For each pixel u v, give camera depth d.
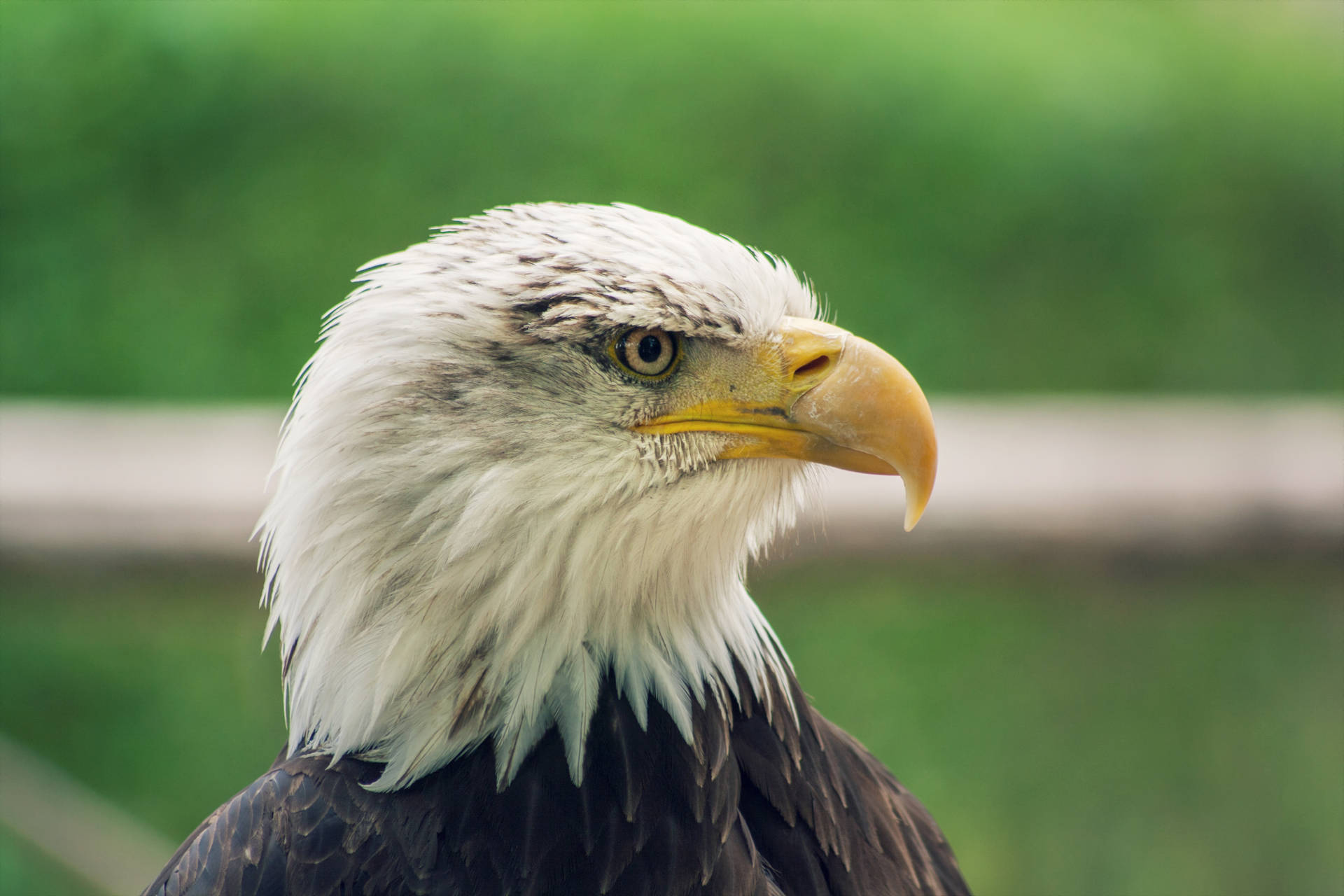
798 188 17.22
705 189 17.02
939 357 16.62
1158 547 8.27
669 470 3.75
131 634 11.91
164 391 14.84
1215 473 8.19
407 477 3.57
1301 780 11.55
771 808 3.88
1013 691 12.42
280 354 15.25
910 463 3.84
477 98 16.69
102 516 7.75
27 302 15.11
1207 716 12.16
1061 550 8.28
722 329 3.79
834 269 16.86
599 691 3.72
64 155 15.84
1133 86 17.88
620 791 3.64
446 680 3.63
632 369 3.73
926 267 17.08
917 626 12.91
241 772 11.55
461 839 3.54
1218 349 16.91
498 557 3.60
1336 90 18.27
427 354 3.60
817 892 3.82
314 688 3.77
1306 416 8.54
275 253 15.82
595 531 3.68
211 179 16.09
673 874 3.60
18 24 15.96
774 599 11.26
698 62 17.22
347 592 3.65
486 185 16.61
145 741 11.72
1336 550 8.27
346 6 16.67
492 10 16.98
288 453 3.85
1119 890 10.92
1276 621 12.53
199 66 16.20
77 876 10.45
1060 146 17.50
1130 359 16.78
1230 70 18.27
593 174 16.83
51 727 11.77
